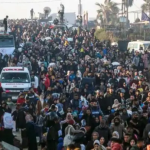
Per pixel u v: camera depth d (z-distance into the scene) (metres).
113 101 34.25
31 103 33.12
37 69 53.94
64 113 30.20
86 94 39.31
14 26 93.06
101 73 45.84
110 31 97.88
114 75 46.03
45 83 43.59
